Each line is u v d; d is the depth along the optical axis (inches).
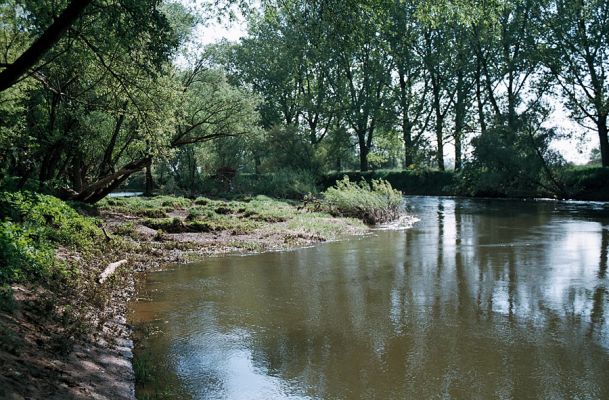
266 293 392.2
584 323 315.3
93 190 887.1
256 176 1718.8
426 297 378.3
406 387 227.8
